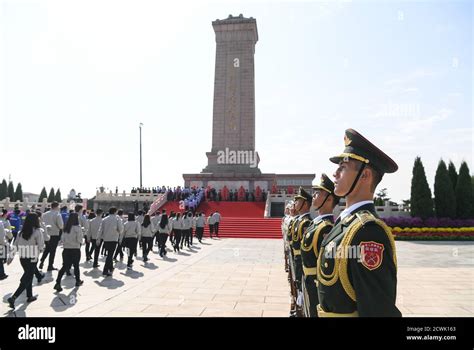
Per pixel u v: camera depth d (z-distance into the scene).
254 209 30.97
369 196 2.62
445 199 25.75
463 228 24.30
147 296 8.44
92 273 11.37
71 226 9.16
